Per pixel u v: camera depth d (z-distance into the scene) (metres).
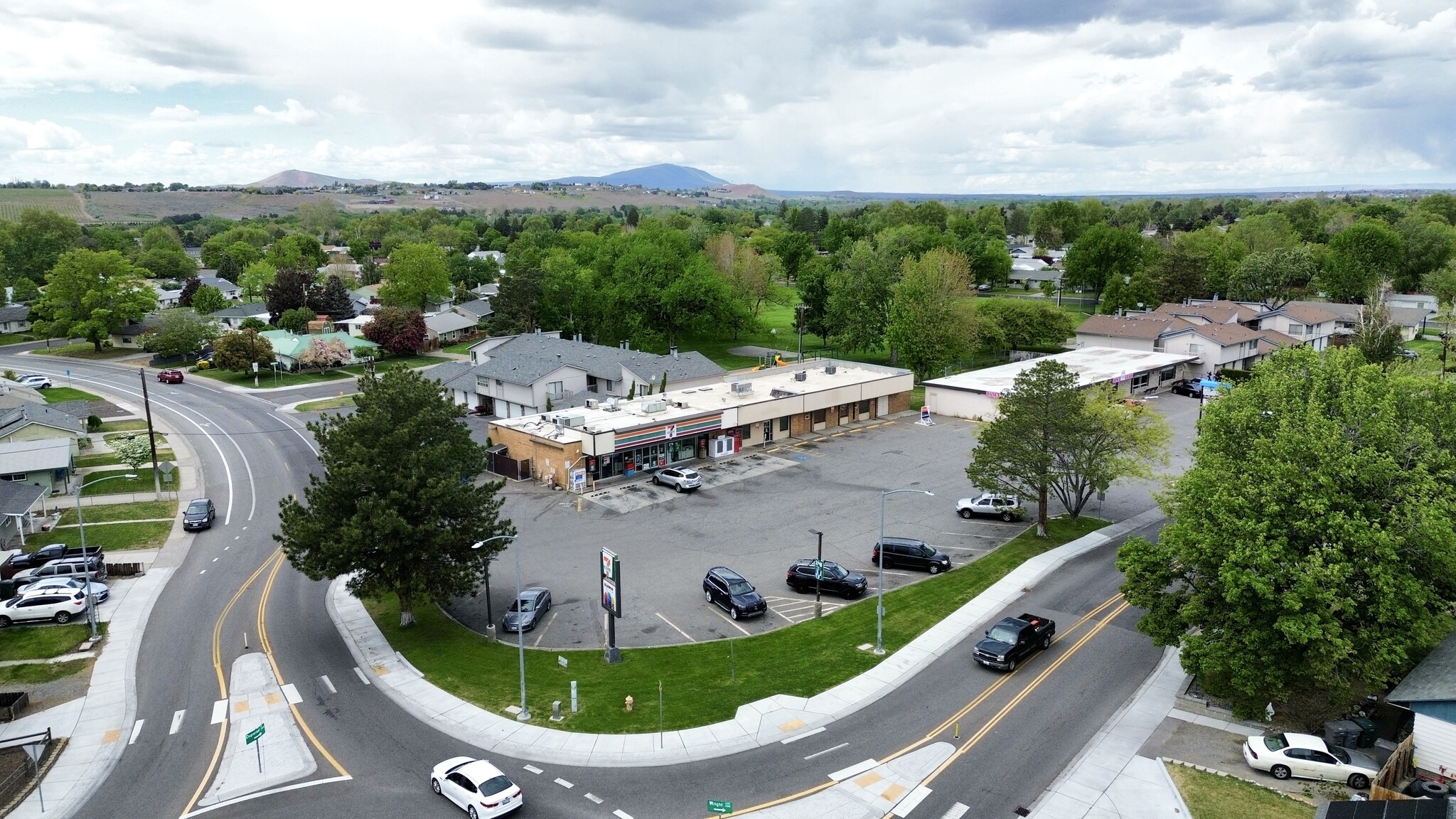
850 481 65.12
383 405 42.56
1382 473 30.97
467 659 39.03
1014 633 37.84
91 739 32.75
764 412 75.19
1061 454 52.34
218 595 46.50
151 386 101.75
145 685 36.88
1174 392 96.50
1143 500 60.72
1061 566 48.50
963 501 57.47
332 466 41.06
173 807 28.47
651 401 71.12
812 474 67.06
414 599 43.28
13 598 44.38
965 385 86.44
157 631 42.12
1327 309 126.44
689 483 62.94
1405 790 28.22
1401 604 29.73
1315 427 32.66
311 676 37.53
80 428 73.06
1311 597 29.66
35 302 137.38
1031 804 27.89
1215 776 29.33
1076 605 43.44
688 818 27.42
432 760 31.05
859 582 45.00
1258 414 35.78
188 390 100.06
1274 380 36.47
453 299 160.12
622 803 28.33
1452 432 34.09
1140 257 152.88
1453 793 27.55
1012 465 53.81
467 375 90.88
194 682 37.03
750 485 64.56
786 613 43.31
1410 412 34.81
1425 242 150.75
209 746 32.19
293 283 143.50
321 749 31.81
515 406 84.19
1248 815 27.09
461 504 41.34
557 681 36.75
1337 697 32.03
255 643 40.78
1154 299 136.00
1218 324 108.69
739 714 33.75
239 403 93.56
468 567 41.72
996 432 53.44
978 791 28.66
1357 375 35.62
